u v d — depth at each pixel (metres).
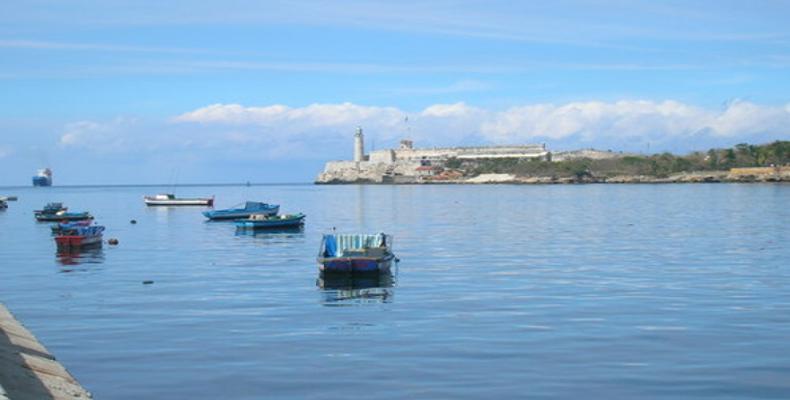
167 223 127.69
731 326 34.88
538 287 47.59
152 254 73.69
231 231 107.31
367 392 25.69
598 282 49.66
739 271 54.56
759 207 144.62
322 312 39.75
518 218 126.06
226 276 55.44
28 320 38.12
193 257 70.44
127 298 45.03
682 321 36.12
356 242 58.66
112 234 102.50
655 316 37.41
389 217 136.25
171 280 53.31
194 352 31.00
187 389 26.19
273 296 45.41
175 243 87.12
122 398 25.30
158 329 35.53
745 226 99.12
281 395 25.48
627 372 27.59
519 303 41.59
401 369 28.31
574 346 31.38
